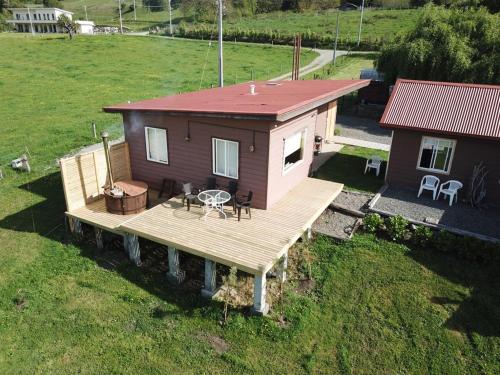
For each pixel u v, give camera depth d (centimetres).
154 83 3406
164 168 1296
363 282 1005
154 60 4453
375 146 1961
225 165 1169
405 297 956
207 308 912
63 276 1027
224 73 3853
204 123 1149
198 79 3569
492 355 806
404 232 1156
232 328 865
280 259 968
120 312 913
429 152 1388
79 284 999
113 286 993
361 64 4272
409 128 1359
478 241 1067
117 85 3306
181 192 1288
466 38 2266
